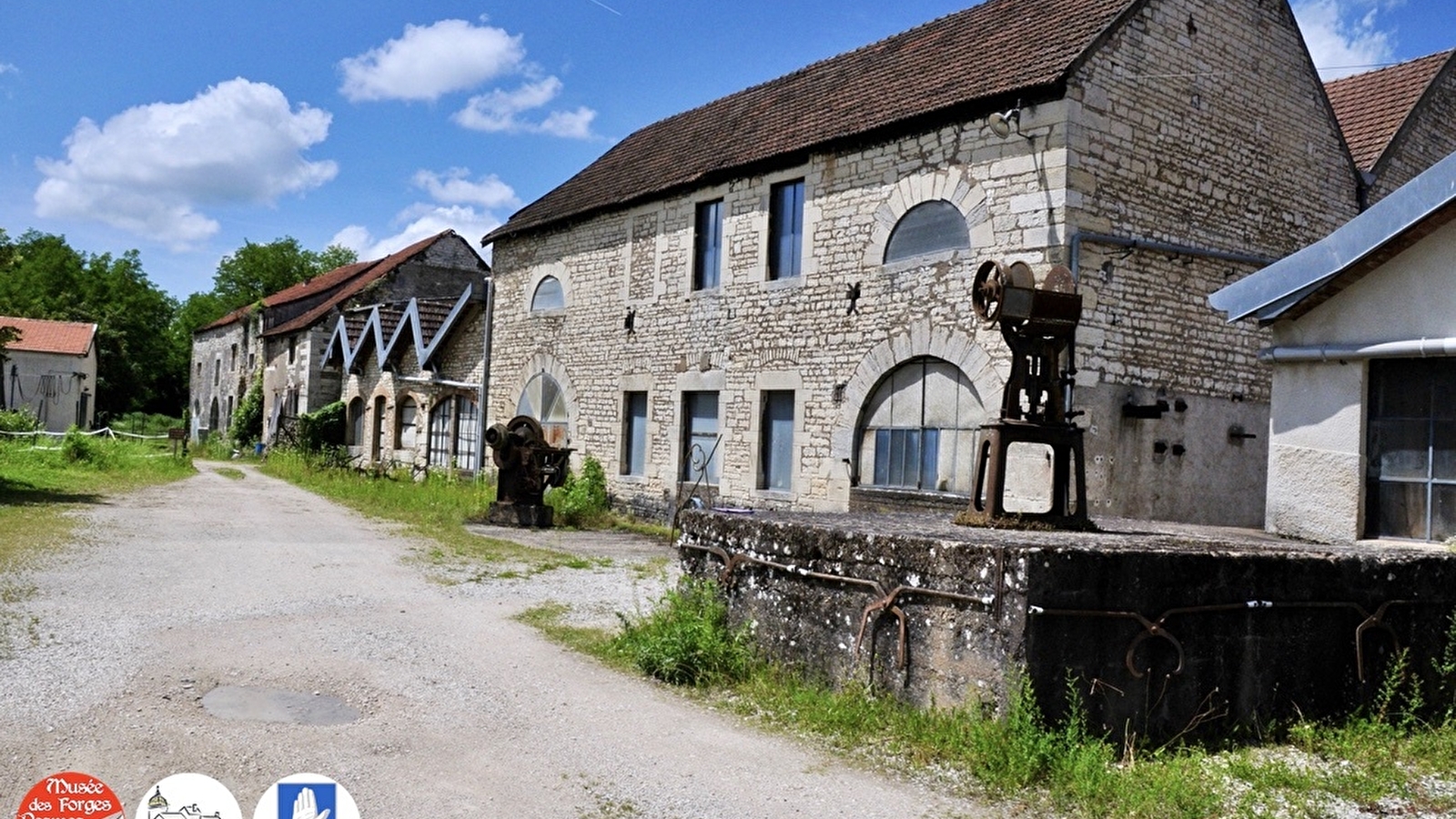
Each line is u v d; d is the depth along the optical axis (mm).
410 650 6203
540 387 17781
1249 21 11328
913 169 11148
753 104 15422
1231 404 10891
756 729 5000
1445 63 13570
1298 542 6742
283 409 32531
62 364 34875
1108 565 4699
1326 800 4223
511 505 13992
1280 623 5160
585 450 16453
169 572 8328
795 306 12609
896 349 11188
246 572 8609
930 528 6164
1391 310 7238
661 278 15031
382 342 24109
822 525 5910
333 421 27094
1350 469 7426
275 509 14508
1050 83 9555
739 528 6348
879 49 13891
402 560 9930
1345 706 5305
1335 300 7574
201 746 4230
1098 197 9828
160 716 4586
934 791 4211
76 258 52938
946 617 4926
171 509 13438
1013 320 6480
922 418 11000
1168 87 10477
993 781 4254
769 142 13375
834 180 12172
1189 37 10711
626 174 16734
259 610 7082
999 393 9914
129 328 52250
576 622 7309
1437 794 4383
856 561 5453
